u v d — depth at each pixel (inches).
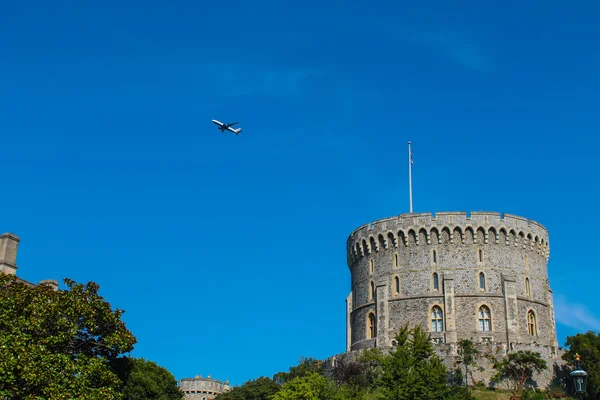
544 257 4072.3
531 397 3080.7
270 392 3998.5
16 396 1979.6
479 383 3351.4
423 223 3937.0
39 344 2108.8
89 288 2396.7
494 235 3895.2
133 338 2394.2
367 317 4005.9
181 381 6545.3
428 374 2721.5
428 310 3801.7
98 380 2192.4
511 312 3750.0
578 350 3390.7
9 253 2945.4
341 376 3440.0
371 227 4106.8
